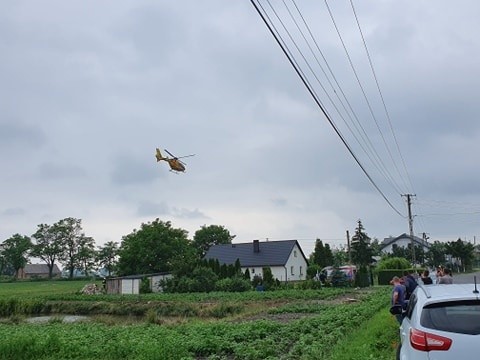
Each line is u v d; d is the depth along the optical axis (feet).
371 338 45.14
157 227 263.49
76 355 44.50
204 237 377.09
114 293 201.16
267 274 189.67
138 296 163.84
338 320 61.52
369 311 72.64
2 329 66.69
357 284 186.70
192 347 47.47
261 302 126.31
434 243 386.93
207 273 183.01
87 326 72.49
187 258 189.57
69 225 467.93
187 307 122.21
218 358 43.01
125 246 264.11
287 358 40.57
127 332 58.80
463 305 24.32
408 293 59.52
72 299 167.02
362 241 320.09
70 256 467.52
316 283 177.78
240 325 62.34
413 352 23.98
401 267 221.25
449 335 23.25
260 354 42.96
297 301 124.06
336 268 189.26
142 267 256.32
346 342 43.98
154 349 43.65
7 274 517.14
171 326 72.38
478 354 22.63
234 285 177.88
